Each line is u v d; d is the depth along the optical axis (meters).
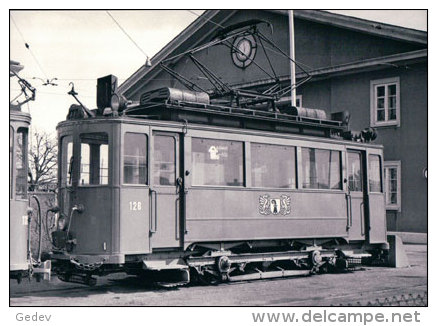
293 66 21.17
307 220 14.24
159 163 11.77
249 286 12.78
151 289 12.15
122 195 11.15
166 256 11.93
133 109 12.80
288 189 13.86
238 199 12.84
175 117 12.30
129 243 11.17
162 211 11.68
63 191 11.67
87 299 10.84
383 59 22.92
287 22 25.88
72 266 11.47
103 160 11.30
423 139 22.28
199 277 12.61
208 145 12.46
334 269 15.52
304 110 14.96
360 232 15.71
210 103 13.70
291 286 12.85
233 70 27.48
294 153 14.12
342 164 15.26
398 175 22.80
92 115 11.71
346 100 24.33
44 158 34.19
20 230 10.76
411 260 18.39
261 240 13.53
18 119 10.82
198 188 12.17
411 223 22.45
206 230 12.24
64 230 11.48
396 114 22.94
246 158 13.06
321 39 24.88
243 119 13.48
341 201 15.18
